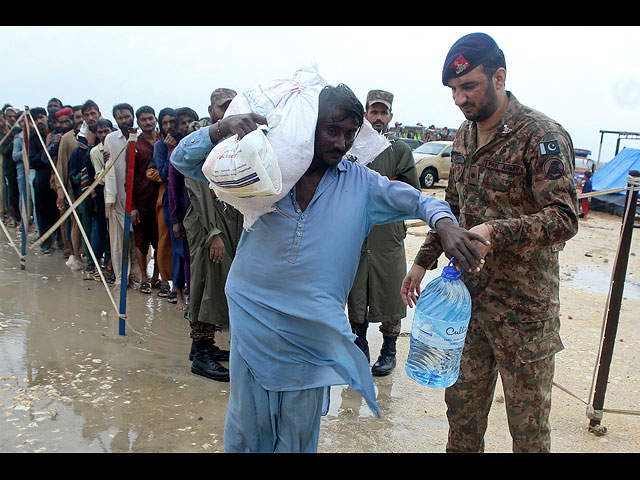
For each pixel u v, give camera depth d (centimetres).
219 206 417
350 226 223
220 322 425
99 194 672
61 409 364
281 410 235
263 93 216
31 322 527
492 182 246
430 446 338
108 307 589
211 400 391
